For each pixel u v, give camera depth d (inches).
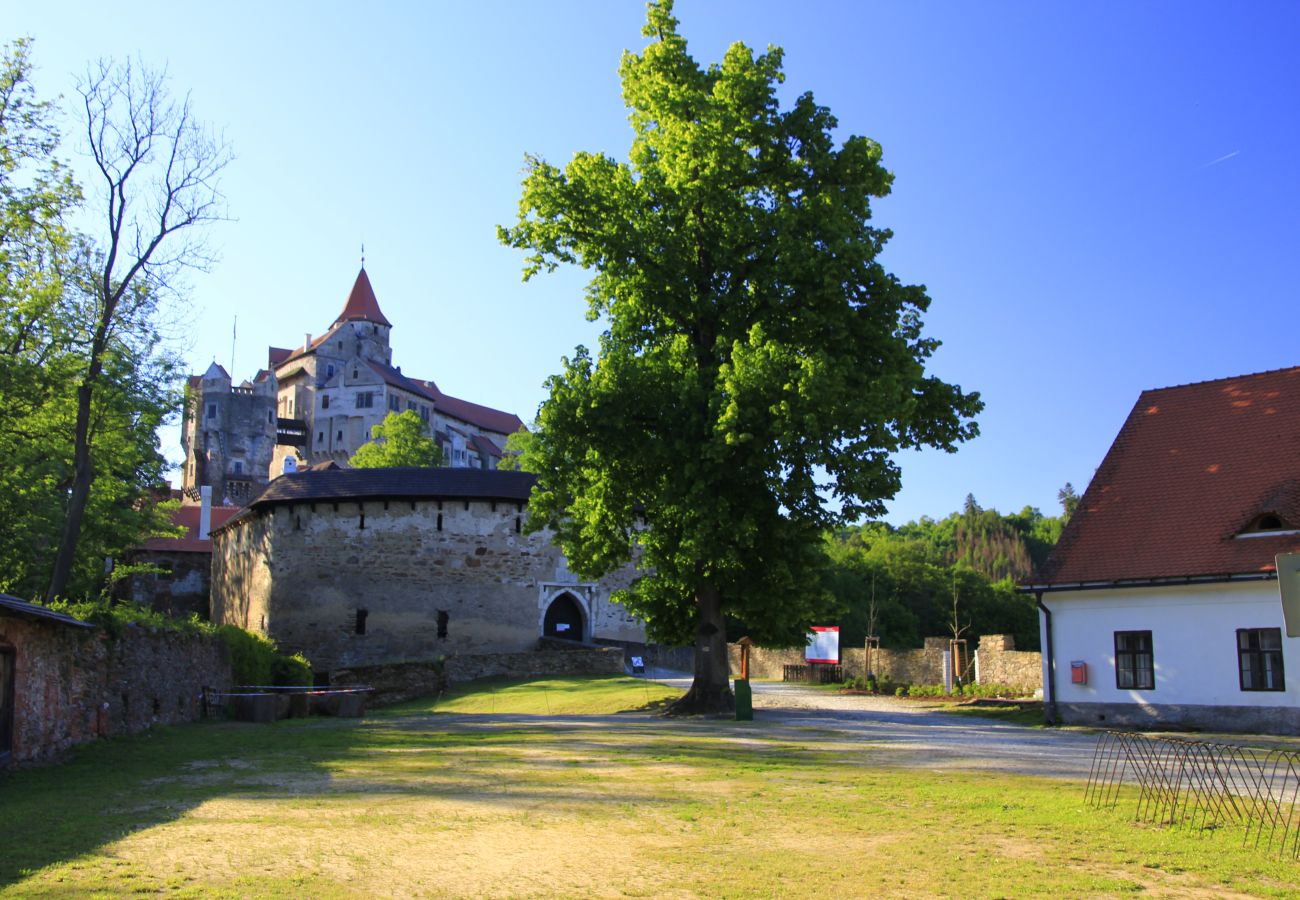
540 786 548.4
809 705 1232.8
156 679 869.2
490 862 374.0
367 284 5974.4
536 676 1684.3
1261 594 924.6
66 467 1476.4
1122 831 426.6
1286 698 903.1
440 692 1574.8
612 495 1116.5
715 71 1130.7
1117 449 1126.4
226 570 2349.9
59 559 1150.3
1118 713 981.2
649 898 330.0
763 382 958.4
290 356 6122.1
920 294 1119.0
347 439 5187.0
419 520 1990.7
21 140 1155.9
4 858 371.6
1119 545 1023.6
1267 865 370.3
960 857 383.2
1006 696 1333.7
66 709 682.2
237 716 999.6
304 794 520.4
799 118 1111.6
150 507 1744.6
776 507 1057.5
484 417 5890.8
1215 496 1017.5
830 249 1034.7
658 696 1285.7
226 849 388.8
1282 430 1047.6
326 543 1995.6
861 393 994.7
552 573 2025.1
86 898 317.1
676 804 492.1
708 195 1064.2
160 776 591.2
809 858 382.0
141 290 1255.5
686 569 1084.5
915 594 3341.5
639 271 1093.8
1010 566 5152.6
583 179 1102.4
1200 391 1138.7
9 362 1196.5
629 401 1046.4
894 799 506.0
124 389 1435.8
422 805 486.6
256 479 5364.2
